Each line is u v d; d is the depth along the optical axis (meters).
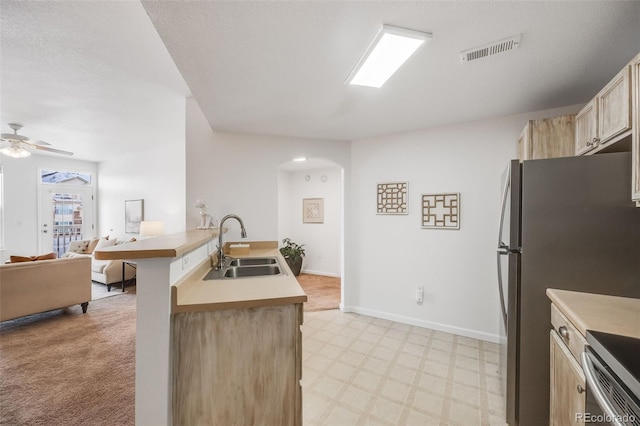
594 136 1.65
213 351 1.30
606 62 1.74
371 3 1.25
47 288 3.29
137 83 2.64
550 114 2.52
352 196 3.59
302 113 2.63
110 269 4.72
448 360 2.42
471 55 1.66
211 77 1.95
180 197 4.92
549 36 1.49
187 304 1.25
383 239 3.38
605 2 1.24
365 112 2.61
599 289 1.45
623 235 1.42
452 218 2.95
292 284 1.61
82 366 2.34
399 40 1.48
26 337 2.91
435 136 3.05
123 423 1.71
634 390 0.73
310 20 1.36
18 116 3.54
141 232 4.71
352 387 2.06
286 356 1.38
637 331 1.02
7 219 5.51
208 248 2.21
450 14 1.32
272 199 3.34
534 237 1.56
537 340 1.56
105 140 4.83
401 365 2.35
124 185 6.06
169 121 3.78
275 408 1.36
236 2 1.24
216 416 1.30
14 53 2.11
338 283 5.16
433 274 3.07
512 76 1.93
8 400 1.91
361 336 2.90
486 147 2.79
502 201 1.85
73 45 2.00
